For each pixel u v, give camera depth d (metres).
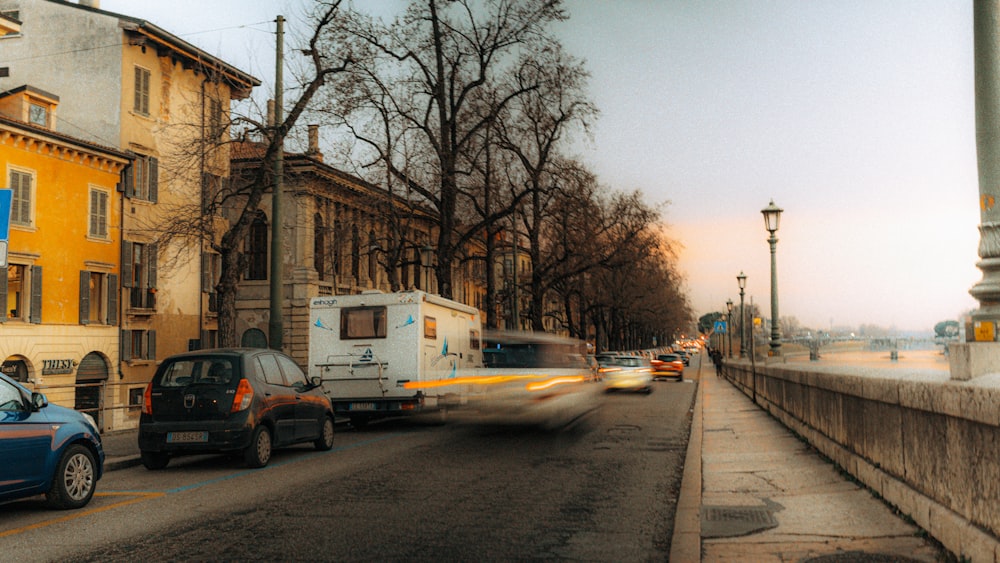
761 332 64.00
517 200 35.31
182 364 12.38
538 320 44.59
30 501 9.52
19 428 8.29
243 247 42.78
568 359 17.20
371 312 18.97
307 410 13.88
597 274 61.16
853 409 9.64
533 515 8.34
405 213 31.73
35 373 28.23
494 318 39.09
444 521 8.02
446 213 31.48
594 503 9.05
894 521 6.98
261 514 8.43
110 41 34.25
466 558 6.53
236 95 39.19
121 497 9.79
